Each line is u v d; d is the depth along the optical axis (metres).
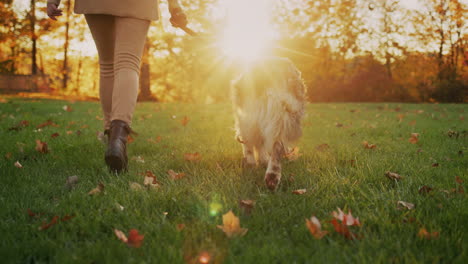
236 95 2.89
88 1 2.85
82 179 2.76
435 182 2.68
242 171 3.05
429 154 3.78
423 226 1.81
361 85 24.11
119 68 2.91
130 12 2.86
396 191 2.48
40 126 5.53
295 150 3.53
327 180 2.67
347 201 2.23
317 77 23.94
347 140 4.81
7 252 1.57
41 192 2.44
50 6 2.82
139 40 2.94
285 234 1.80
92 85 33.25
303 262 1.52
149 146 4.11
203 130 5.64
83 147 3.91
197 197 2.32
